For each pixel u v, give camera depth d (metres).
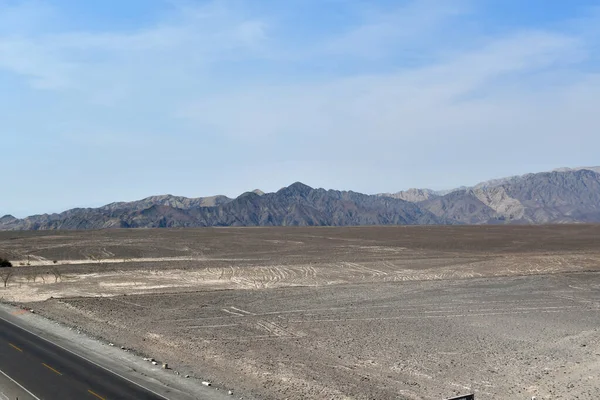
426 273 63.31
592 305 44.91
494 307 44.00
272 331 36.12
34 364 27.61
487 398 23.84
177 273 63.88
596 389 24.62
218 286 54.88
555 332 36.03
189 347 31.78
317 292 50.62
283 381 25.73
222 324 38.06
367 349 31.86
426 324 38.22
